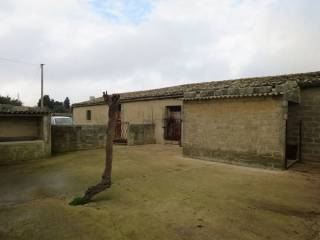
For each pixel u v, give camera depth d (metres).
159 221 4.66
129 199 5.81
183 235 4.15
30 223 4.60
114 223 4.58
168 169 8.83
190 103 10.97
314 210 5.17
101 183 5.79
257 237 4.09
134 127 15.56
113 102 5.93
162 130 16.20
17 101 41.47
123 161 10.27
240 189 6.52
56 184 7.20
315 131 9.77
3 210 5.23
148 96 16.86
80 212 5.07
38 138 11.92
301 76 12.20
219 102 10.02
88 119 23.22
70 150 13.00
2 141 10.96
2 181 7.59
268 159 8.77
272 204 5.48
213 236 4.12
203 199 5.79
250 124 9.17
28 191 6.56
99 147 14.02
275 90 8.53
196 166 9.30
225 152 9.84
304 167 9.02
